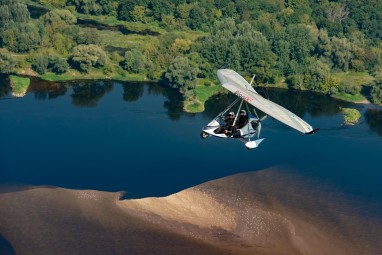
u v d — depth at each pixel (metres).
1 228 55.53
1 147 73.88
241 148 78.50
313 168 73.06
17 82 98.44
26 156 72.06
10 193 61.84
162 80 106.75
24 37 109.69
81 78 105.00
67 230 55.69
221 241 55.94
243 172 70.62
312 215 61.47
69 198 61.34
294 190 66.56
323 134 87.50
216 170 71.62
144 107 94.25
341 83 108.75
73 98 95.31
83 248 53.34
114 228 56.44
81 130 82.06
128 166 71.62
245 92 45.47
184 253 53.56
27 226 56.00
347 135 87.88
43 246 53.31
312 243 56.69
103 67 108.06
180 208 60.78
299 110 100.94
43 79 102.44
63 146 76.06
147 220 58.16
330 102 105.56
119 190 64.81
